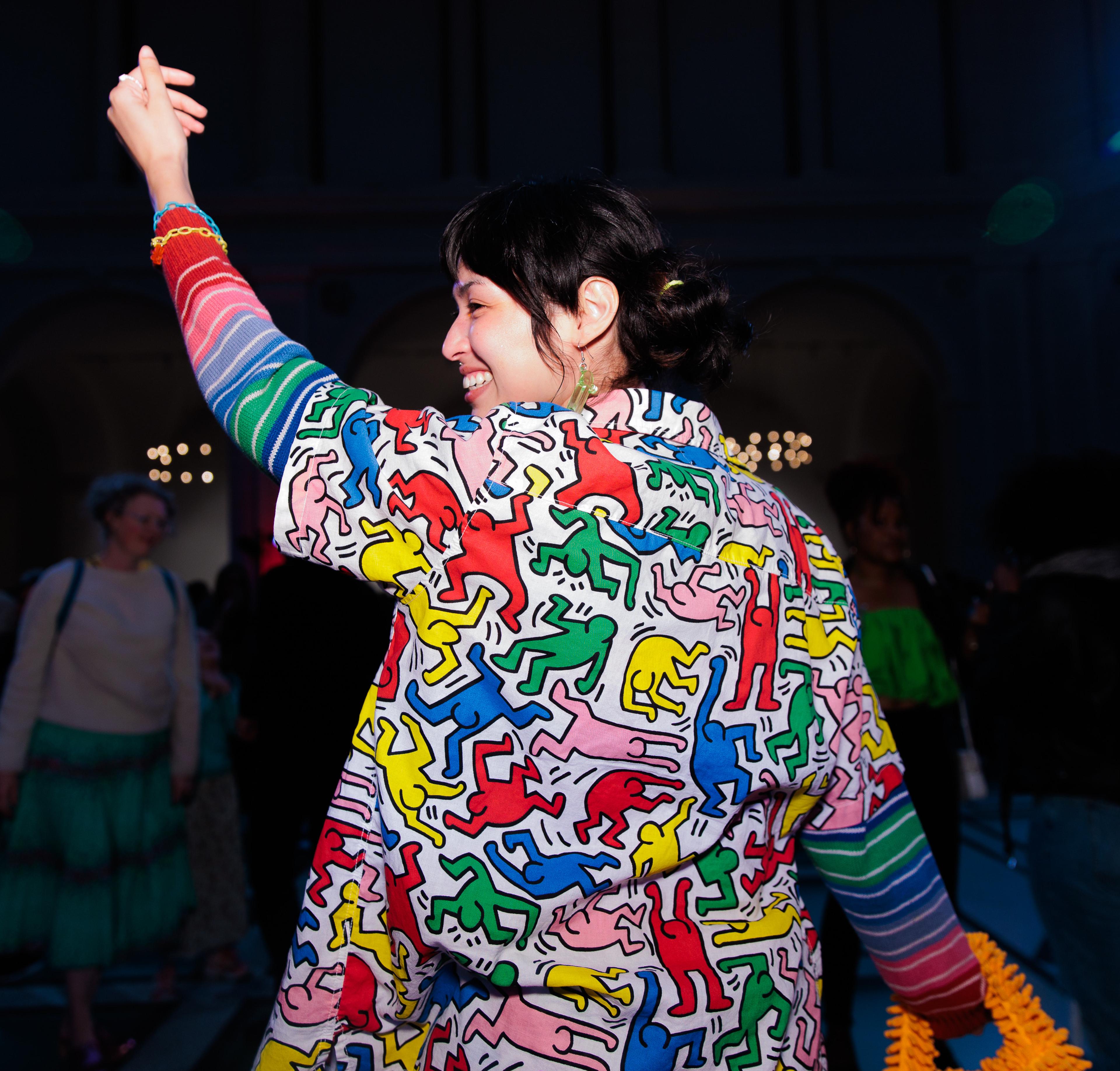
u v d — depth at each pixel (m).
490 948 0.55
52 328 10.61
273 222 9.72
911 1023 0.79
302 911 0.58
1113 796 1.57
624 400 0.63
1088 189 9.44
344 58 10.14
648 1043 0.56
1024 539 1.76
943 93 10.19
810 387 15.27
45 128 9.99
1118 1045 1.56
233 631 4.73
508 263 0.64
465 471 0.55
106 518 2.57
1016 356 9.68
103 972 2.94
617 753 0.55
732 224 9.81
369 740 0.58
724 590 0.58
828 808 0.70
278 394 0.59
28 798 2.42
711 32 10.24
